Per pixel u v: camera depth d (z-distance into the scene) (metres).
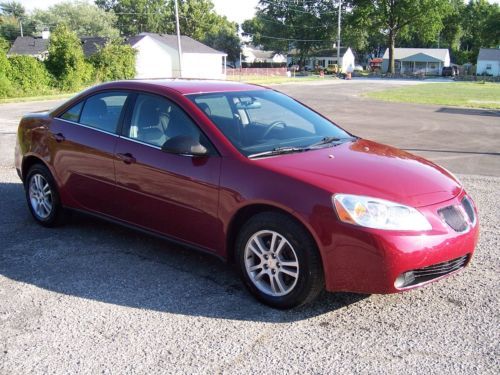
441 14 79.62
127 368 3.01
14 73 29.73
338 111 20.73
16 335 3.37
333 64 92.06
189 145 3.88
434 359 3.09
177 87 4.55
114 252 4.79
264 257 3.73
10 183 7.44
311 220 3.42
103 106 4.88
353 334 3.38
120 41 40.22
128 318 3.59
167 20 100.38
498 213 6.09
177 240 4.28
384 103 25.34
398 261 3.29
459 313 3.66
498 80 69.69
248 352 3.17
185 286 4.09
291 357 3.12
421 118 17.91
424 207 3.49
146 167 4.31
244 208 3.76
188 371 2.98
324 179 3.56
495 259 4.65
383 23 80.69
